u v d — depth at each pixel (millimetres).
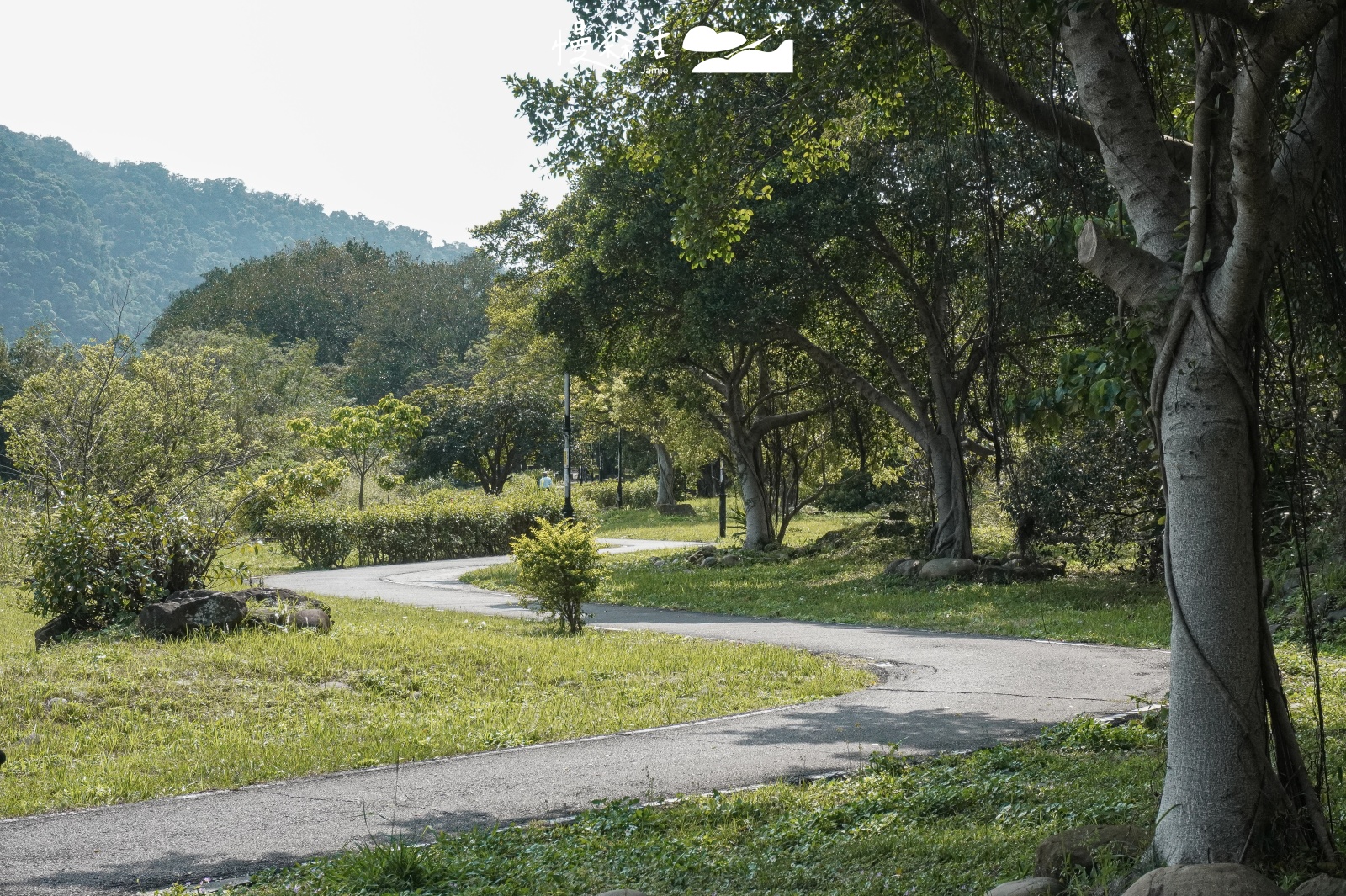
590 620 20531
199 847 6965
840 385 31094
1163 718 9406
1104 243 5504
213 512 25703
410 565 38812
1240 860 4895
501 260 45469
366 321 107812
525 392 69250
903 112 11711
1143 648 15445
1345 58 5168
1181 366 5195
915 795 7410
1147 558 22562
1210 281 5168
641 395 36312
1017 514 24266
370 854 6133
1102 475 21766
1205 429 5098
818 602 22984
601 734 10414
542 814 7629
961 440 26547
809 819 7012
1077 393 6367
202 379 39594
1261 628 5094
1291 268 5770
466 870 6094
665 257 25281
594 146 13141
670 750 9516
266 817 7688
